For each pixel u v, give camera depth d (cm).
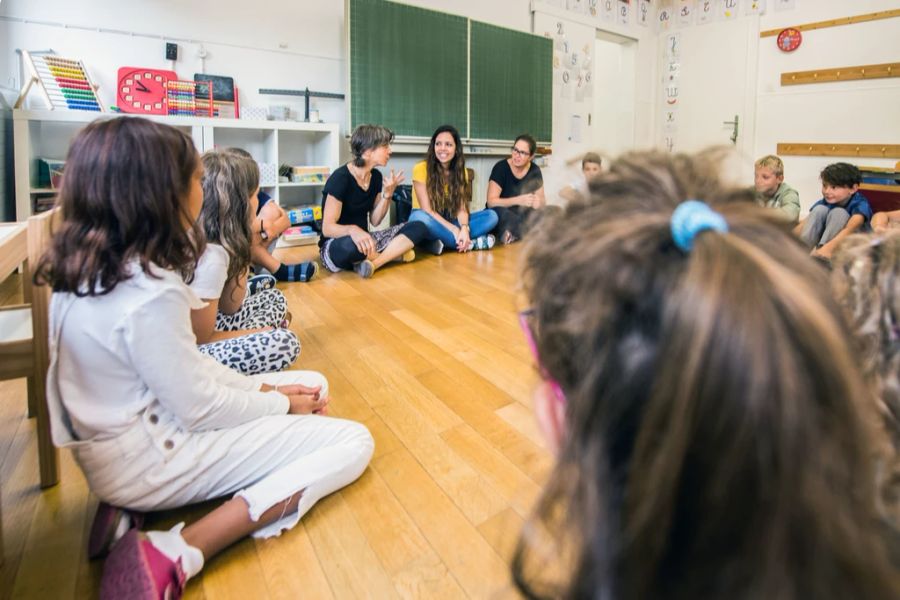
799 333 25
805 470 24
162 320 85
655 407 26
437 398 158
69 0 317
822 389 25
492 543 99
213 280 136
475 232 399
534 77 523
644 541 27
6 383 166
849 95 491
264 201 263
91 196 82
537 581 33
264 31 385
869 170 406
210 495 101
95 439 88
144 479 91
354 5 400
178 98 347
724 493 25
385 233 344
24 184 293
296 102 406
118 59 336
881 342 45
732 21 560
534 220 39
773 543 24
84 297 83
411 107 443
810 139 518
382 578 91
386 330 217
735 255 27
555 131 567
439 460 126
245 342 143
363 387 165
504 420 145
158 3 345
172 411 92
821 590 25
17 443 133
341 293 272
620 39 608
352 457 113
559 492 31
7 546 98
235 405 99
